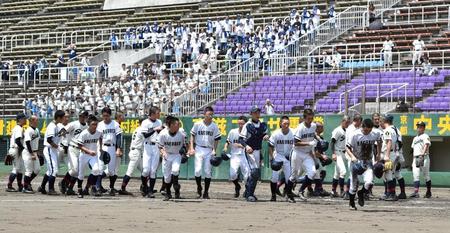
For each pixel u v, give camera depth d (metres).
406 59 39.56
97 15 61.00
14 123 40.22
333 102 36.47
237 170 24.14
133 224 16.03
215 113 39.12
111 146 25.09
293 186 23.88
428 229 15.73
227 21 48.66
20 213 18.23
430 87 35.84
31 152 26.00
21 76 50.19
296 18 46.69
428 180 25.95
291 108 37.44
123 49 52.03
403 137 31.47
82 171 24.31
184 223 16.39
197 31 51.38
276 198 24.48
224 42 47.88
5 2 67.12
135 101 40.53
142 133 24.53
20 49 58.75
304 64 42.06
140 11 59.25
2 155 40.75
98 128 25.08
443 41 41.09
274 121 33.34
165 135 23.03
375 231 15.23
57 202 21.78
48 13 64.12
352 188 20.19
